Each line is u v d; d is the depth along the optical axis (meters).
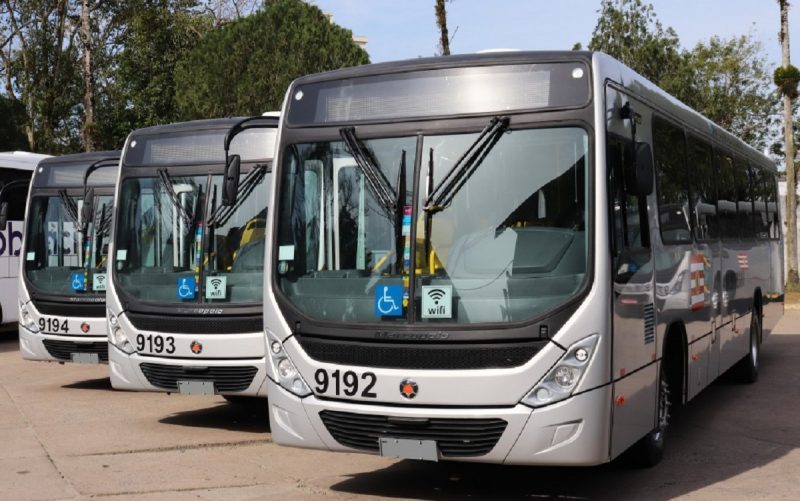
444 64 7.13
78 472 8.27
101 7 44.66
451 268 6.72
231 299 10.02
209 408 11.84
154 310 10.23
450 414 6.54
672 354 8.73
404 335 6.68
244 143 10.56
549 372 6.44
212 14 44.28
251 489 7.62
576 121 6.77
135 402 12.38
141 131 11.09
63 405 12.14
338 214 7.19
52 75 42.78
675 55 39.56
